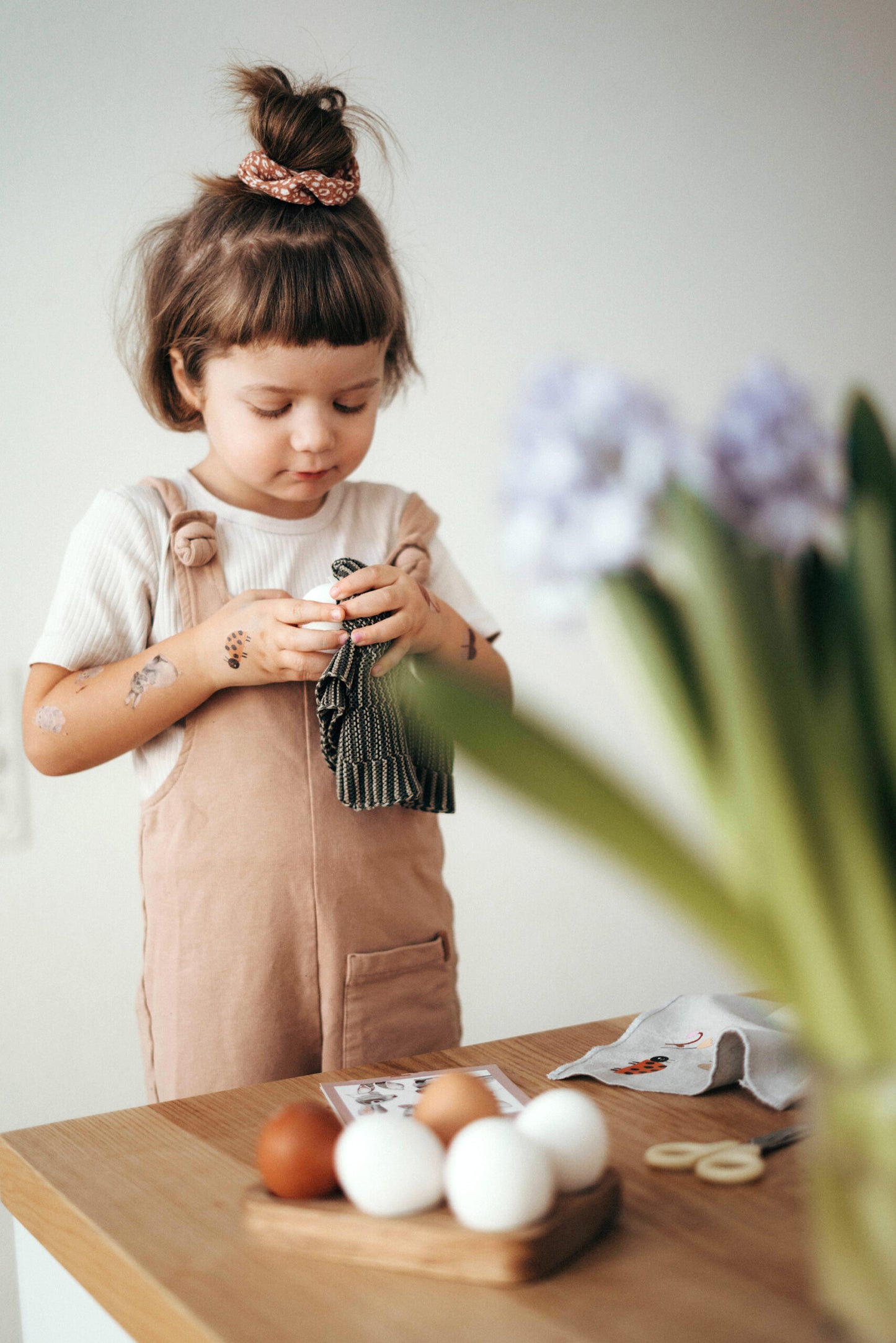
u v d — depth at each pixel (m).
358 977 1.02
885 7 2.35
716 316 2.15
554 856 1.94
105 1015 1.63
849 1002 0.28
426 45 1.84
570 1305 0.42
